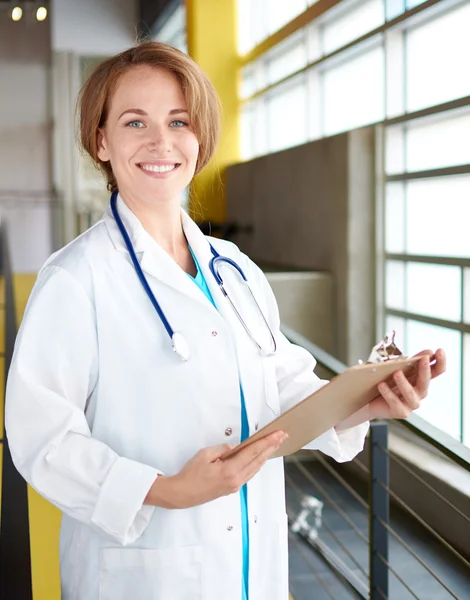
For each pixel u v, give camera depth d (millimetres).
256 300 1194
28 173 9453
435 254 5230
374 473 2072
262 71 8461
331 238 6117
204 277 1146
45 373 962
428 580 3838
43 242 9531
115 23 10969
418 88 5367
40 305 979
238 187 8547
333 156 6004
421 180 5340
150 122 1022
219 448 947
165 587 1019
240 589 1062
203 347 1043
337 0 6121
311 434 1063
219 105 1098
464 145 4891
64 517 1106
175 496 929
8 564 947
